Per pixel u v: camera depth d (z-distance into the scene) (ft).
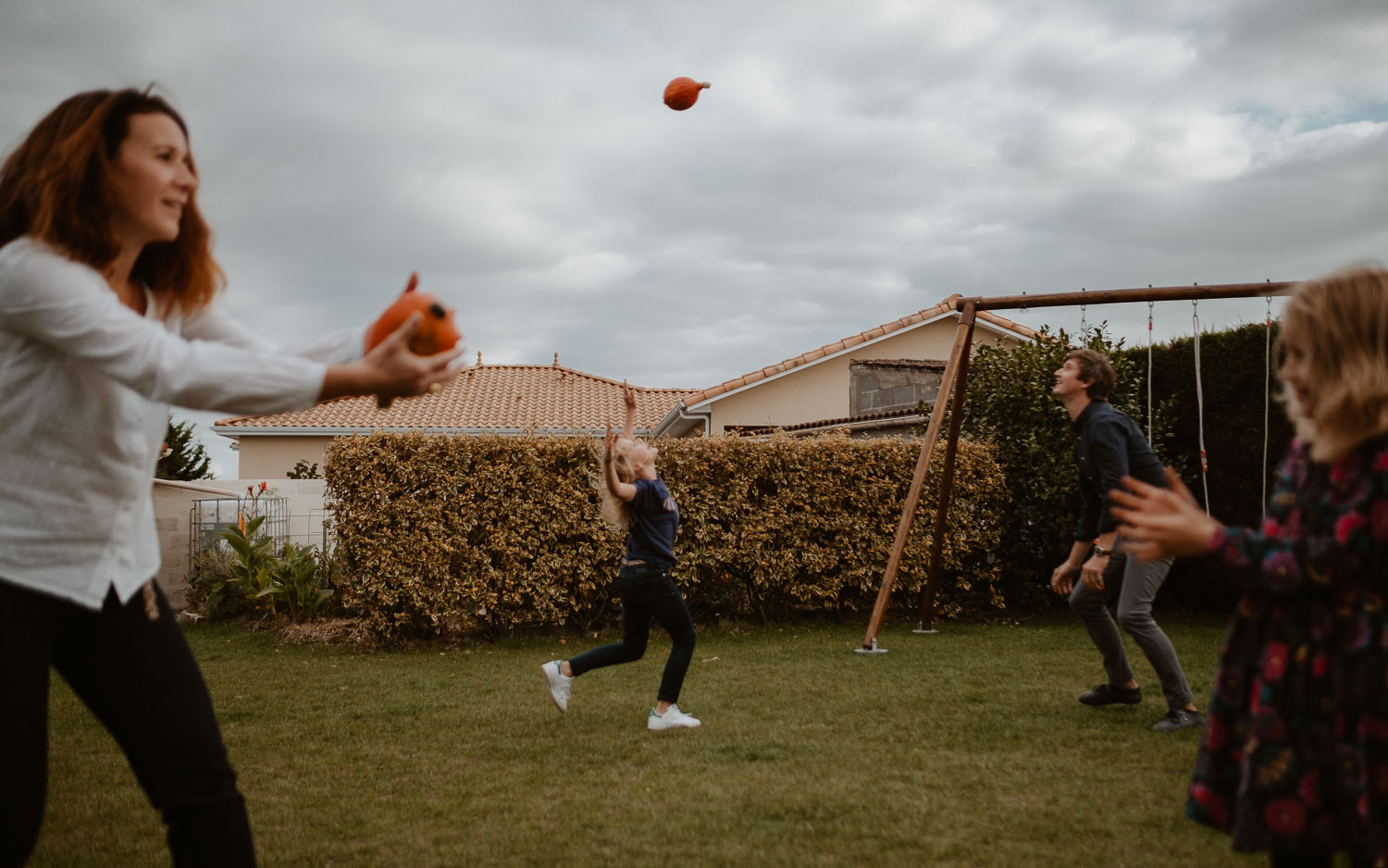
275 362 4.94
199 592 33.94
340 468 27.96
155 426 5.89
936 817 10.90
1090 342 32.40
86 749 15.08
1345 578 5.28
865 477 31.83
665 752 14.37
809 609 31.91
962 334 26.40
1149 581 15.24
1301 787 5.35
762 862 9.55
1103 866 9.31
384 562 27.58
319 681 21.81
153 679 5.90
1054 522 32.14
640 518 16.17
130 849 10.30
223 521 36.29
